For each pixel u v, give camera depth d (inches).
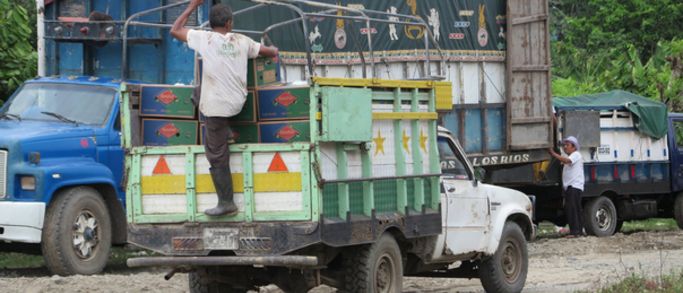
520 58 1550.2
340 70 1323.8
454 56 1450.5
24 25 1401.3
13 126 1096.2
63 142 1071.0
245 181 730.8
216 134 727.7
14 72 1381.6
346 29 1322.6
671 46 2886.3
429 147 842.2
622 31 3592.5
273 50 750.5
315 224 714.8
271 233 724.7
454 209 893.2
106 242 1091.9
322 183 714.8
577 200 1630.2
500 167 1571.1
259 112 743.7
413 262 884.6
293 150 719.1
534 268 1232.2
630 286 960.9
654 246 1526.8
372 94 775.1
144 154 765.3
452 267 1086.4
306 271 761.6
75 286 938.1
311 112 716.7
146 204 764.6
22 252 1136.2
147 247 762.2
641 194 1807.3
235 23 1210.0
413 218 813.9
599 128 1704.0
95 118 1131.3
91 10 1299.2
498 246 954.1
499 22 1519.4
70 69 1310.3
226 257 727.1
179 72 1267.2
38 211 1027.3
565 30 3850.9
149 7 1268.5
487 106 1504.7
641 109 1777.8
